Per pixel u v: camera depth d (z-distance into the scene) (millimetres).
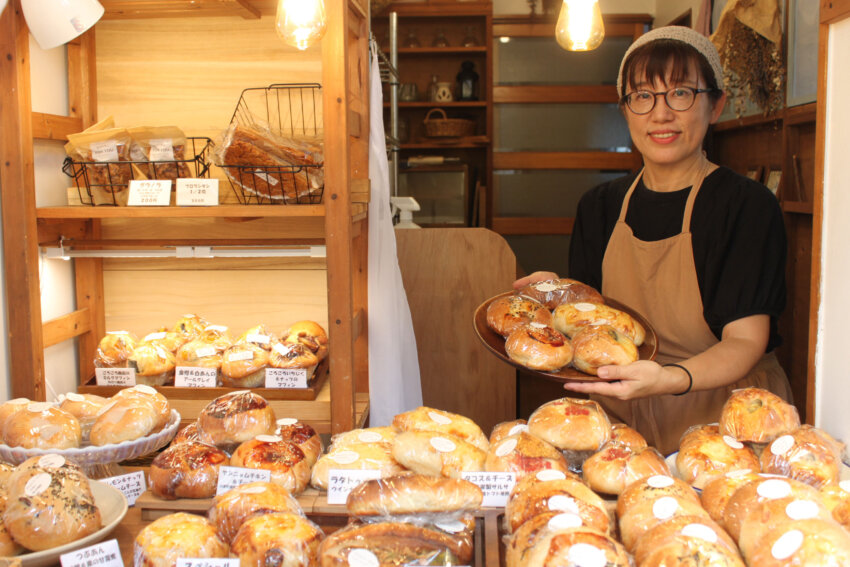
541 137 5125
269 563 928
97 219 2059
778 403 1202
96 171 1784
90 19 1573
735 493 978
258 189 1744
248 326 2105
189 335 1961
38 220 1793
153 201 1714
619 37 5012
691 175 1825
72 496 1065
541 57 5043
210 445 1281
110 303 2115
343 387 1688
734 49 2814
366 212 1985
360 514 1001
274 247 1859
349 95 1747
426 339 2717
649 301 1835
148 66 2000
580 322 1537
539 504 982
